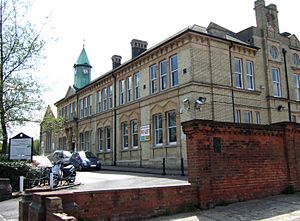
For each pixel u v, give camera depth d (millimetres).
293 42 28906
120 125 29047
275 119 25344
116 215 7555
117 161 29125
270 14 27547
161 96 23406
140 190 7980
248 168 9773
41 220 6812
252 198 9672
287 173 10773
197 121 8914
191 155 9016
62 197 7012
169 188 8406
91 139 34938
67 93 43438
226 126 9469
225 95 22156
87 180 17797
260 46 26156
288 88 27203
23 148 16188
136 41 30594
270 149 10492
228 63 22969
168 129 22781
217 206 8930
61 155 28312
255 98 24375
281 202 9352
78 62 45750
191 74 20797
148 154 24453
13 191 14742
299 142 11398
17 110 18672
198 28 22953
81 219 7129
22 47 18484
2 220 9445
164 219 7824
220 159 9234
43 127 21234
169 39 22531
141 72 26312
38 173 15789
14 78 18516
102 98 33344
